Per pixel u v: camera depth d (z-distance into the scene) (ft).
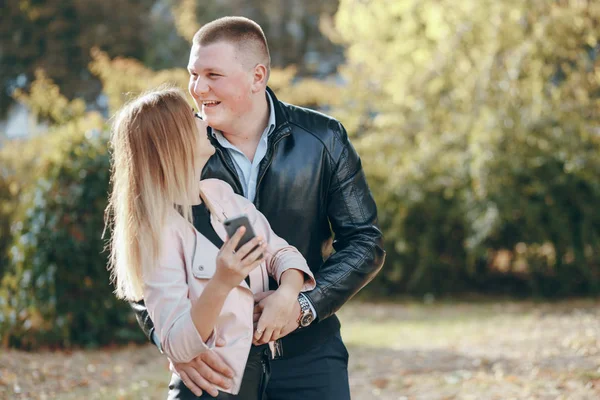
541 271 36.73
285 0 82.94
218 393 7.62
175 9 72.69
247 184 8.99
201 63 8.59
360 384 19.67
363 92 41.73
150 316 7.60
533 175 34.65
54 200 23.40
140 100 7.89
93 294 23.58
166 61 74.69
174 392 7.95
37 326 23.16
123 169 7.78
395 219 37.68
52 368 20.18
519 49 34.88
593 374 18.33
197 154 7.93
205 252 7.70
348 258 8.95
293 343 8.74
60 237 23.21
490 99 36.35
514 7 35.81
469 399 17.33
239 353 7.54
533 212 34.40
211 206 8.05
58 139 24.97
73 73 71.00
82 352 23.03
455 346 24.23
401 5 41.73
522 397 17.02
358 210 9.30
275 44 82.12
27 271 23.22
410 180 37.22
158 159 7.69
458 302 36.60
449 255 38.09
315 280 8.66
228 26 8.67
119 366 21.22
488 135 34.88
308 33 83.87
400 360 22.43
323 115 9.46
